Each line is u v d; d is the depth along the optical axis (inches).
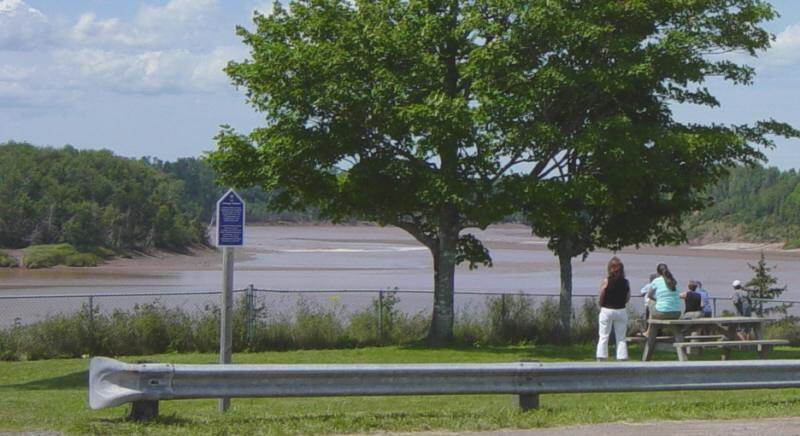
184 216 3799.2
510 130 842.2
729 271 2883.9
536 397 464.8
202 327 899.4
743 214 6043.3
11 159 3567.9
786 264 3464.6
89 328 874.8
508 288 2001.7
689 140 859.4
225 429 406.3
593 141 837.8
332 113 859.4
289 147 860.6
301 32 895.1
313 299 1530.5
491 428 427.8
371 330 948.0
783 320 1029.2
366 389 422.6
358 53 847.1
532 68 862.5
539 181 863.7
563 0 852.0
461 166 868.6
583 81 845.8
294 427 415.2
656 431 426.9
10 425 415.2
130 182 3683.6
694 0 876.6
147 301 1557.6
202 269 2682.1
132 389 399.5
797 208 5792.3
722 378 482.0
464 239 978.1
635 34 874.1
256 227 7765.8
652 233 997.2
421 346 928.3
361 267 2743.6
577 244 993.5
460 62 879.1
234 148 897.5
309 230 7288.4
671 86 936.9
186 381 406.3
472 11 848.3
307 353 871.1
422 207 924.0
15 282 2130.9
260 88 868.6
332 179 905.5
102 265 2930.6
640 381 467.5
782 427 438.0
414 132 835.4
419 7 866.1
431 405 517.7
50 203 3346.5
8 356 843.4
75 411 494.3
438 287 943.7
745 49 907.4
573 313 1020.5
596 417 452.1
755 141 920.9
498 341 962.7
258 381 411.8
